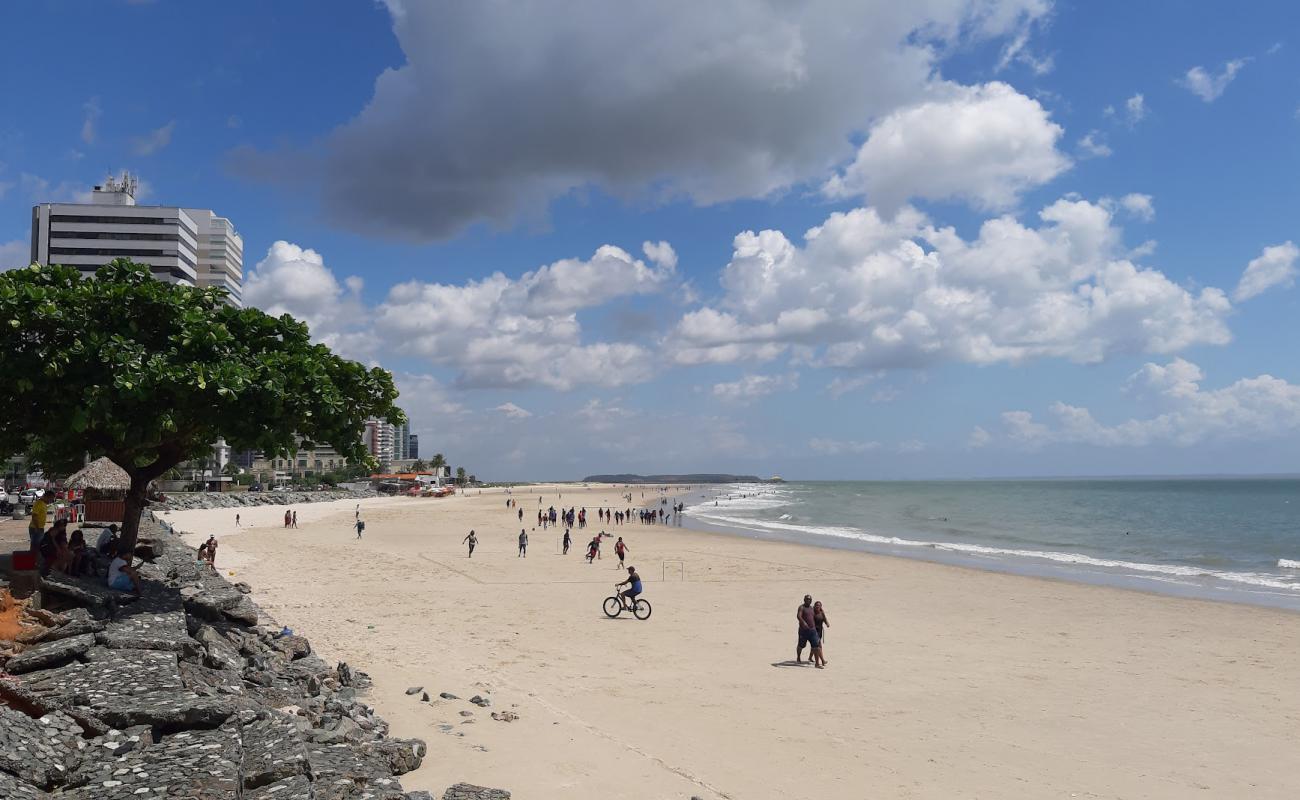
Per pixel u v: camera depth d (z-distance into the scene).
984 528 82.81
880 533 74.94
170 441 18.17
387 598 29.95
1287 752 14.79
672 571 41.94
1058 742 15.04
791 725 15.38
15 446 18.02
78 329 15.28
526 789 11.13
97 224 129.25
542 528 76.06
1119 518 100.44
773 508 134.75
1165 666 21.50
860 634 25.39
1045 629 26.64
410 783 10.98
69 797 7.07
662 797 11.27
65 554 16.06
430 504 130.75
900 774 13.02
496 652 20.84
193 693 9.99
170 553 25.84
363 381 19.55
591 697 16.70
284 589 31.59
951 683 19.22
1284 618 29.02
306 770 8.24
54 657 10.80
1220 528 82.56
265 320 18.59
